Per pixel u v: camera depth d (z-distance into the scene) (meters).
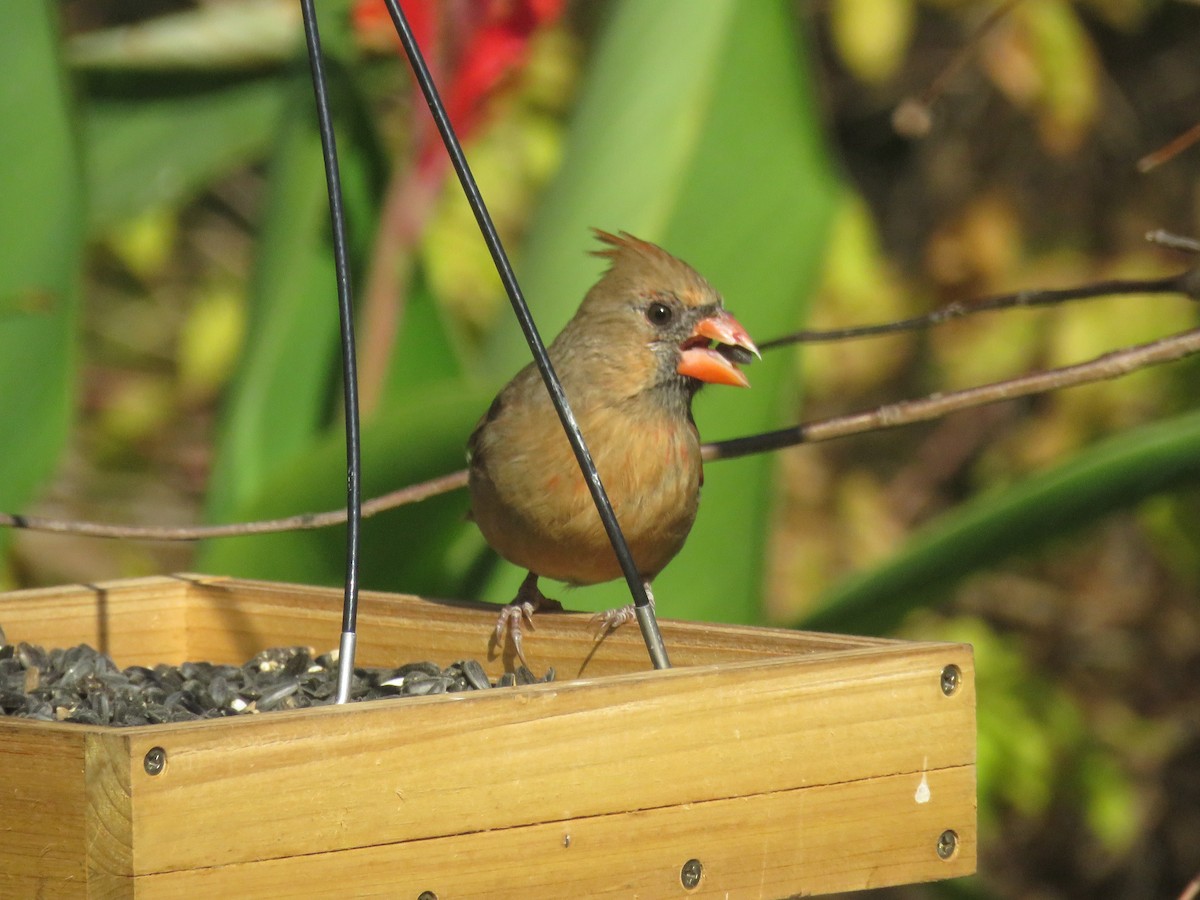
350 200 10.77
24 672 7.15
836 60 19.38
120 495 16.62
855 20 15.67
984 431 18.19
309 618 7.95
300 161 10.74
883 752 6.14
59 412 10.39
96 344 17.69
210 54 13.51
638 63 10.37
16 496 10.41
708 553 10.27
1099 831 15.55
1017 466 16.95
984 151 18.89
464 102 10.13
